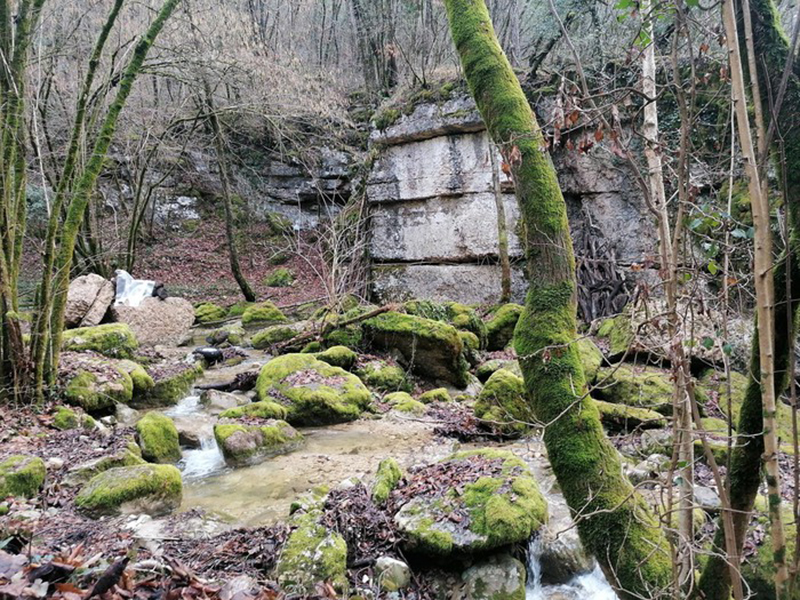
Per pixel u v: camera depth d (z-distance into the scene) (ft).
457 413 25.46
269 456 20.13
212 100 48.70
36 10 20.57
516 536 12.57
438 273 44.19
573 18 37.68
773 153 6.24
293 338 35.17
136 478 14.93
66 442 18.06
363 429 23.68
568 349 8.38
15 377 19.57
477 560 12.55
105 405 22.49
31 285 46.78
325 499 14.52
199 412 24.80
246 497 16.29
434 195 44.11
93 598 7.47
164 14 21.58
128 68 21.29
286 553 11.39
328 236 61.87
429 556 12.62
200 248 67.77
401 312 34.12
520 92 8.97
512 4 48.98
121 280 38.55
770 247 5.37
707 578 7.25
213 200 72.08
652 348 7.04
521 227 8.99
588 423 8.21
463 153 42.63
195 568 11.19
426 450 20.66
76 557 10.14
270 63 43.98
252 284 64.08
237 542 12.54
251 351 36.91
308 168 65.00
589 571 12.98
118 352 28.30
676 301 6.57
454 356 29.68
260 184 71.31
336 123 61.46
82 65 43.27
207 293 59.93
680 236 6.59
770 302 5.38
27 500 14.14
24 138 20.74
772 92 6.23
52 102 45.09
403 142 45.52
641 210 35.27
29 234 51.34
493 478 14.60
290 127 54.75
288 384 25.77
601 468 8.04
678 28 6.45
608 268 35.19
